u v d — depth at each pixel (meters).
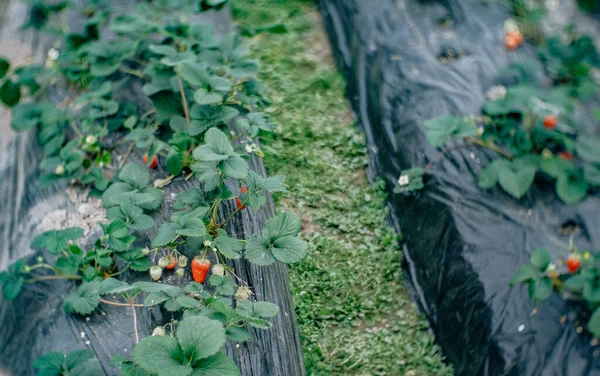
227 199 1.64
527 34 2.08
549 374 1.57
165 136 1.78
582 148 1.74
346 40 2.28
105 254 1.55
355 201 1.97
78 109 1.83
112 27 1.85
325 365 1.72
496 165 1.77
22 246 1.62
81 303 1.49
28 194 1.70
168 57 1.75
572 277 1.61
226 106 1.75
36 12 2.06
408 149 1.92
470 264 1.72
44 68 1.83
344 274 1.85
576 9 2.23
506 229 1.73
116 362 1.40
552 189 1.76
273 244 1.49
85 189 1.70
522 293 1.66
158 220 1.64
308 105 2.17
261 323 1.40
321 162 2.03
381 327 1.79
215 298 1.46
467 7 2.14
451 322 1.74
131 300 1.53
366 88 2.14
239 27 2.36
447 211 1.79
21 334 1.51
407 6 2.18
